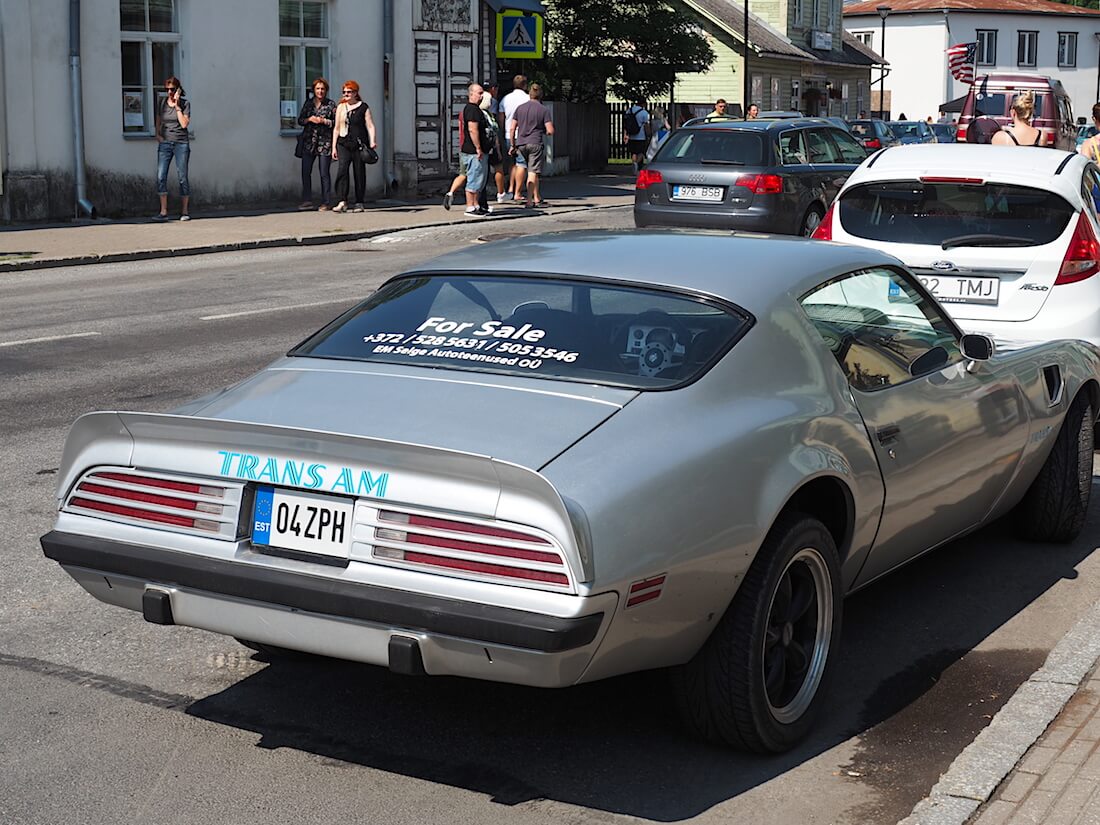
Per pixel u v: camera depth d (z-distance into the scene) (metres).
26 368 10.39
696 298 4.51
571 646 3.55
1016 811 3.78
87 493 4.19
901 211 8.69
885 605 5.71
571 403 4.05
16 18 20.17
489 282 4.80
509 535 3.61
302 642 3.86
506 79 36.56
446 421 3.98
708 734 4.20
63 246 18.19
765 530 4.04
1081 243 8.32
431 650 3.68
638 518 3.71
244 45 23.58
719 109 33.62
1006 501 5.95
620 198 27.47
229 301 14.14
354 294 14.71
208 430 3.95
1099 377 6.55
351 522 3.79
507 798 3.98
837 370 4.62
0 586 5.76
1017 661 5.12
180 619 4.04
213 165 23.34
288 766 4.17
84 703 4.61
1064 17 76.06
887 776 4.17
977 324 8.42
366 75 25.88
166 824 3.80
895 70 74.06
